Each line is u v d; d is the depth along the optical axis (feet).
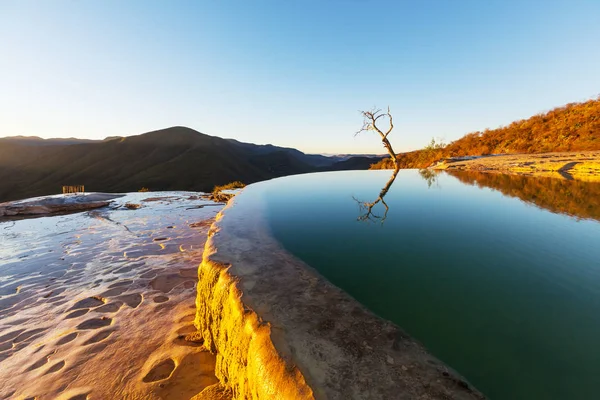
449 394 3.20
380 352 3.90
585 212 11.91
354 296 5.41
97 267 15.17
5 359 8.05
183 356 7.66
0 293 12.37
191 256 16.60
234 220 11.46
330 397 3.26
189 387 6.62
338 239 8.80
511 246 7.97
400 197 16.10
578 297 5.18
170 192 49.75
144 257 16.58
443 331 4.31
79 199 36.86
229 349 5.81
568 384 3.29
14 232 23.36
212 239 9.07
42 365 7.74
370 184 23.03
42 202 32.99
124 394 6.60
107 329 9.34
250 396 4.52
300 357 3.90
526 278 6.00
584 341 3.99
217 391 6.13
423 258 7.16
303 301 5.26
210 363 7.34
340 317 4.74
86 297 11.76
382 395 3.23
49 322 9.94
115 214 30.07
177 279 13.38
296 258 7.36
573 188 18.24
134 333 9.03
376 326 4.47
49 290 12.57
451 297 5.25
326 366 3.70
